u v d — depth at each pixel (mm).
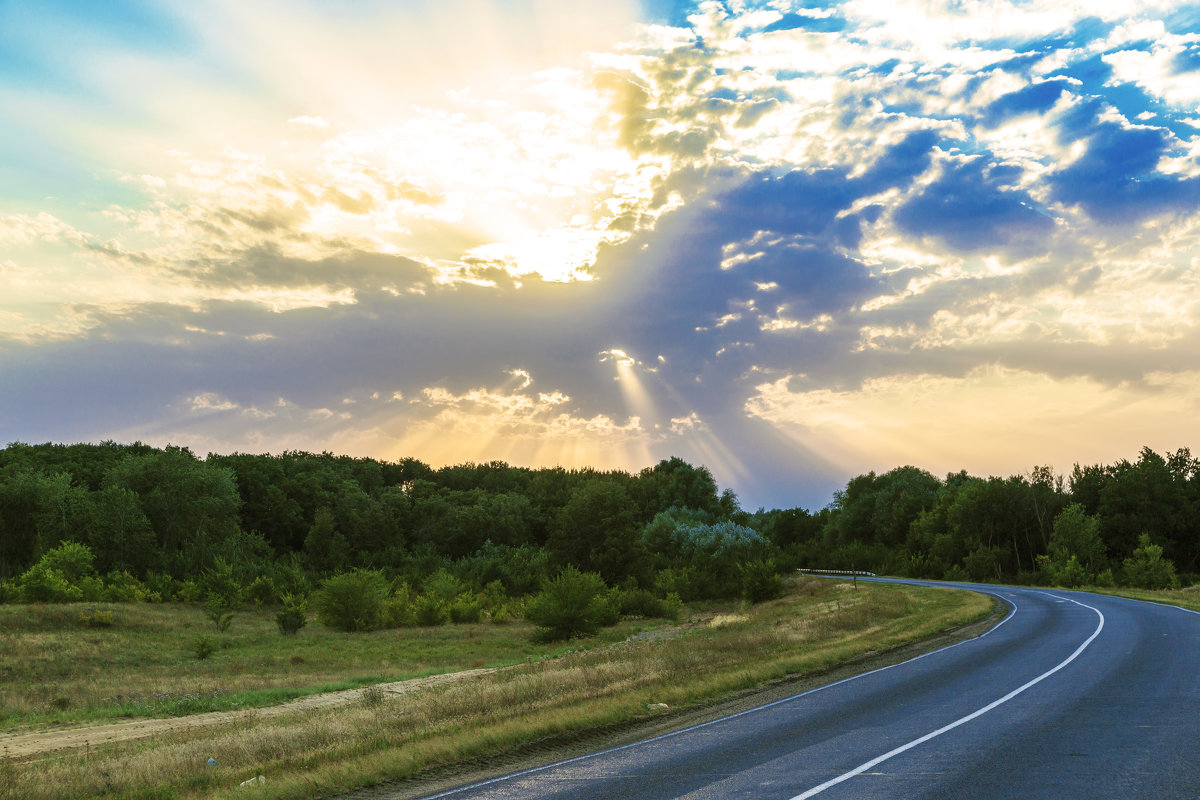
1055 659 17797
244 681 32625
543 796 8852
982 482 100125
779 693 16031
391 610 59906
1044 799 7508
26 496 88500
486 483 183250
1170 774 8172
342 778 10445
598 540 89500
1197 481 96688
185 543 92375
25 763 15258
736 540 98000
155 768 11945
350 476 166250
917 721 11773
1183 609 30812
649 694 16031
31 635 42219
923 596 46250
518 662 37750
